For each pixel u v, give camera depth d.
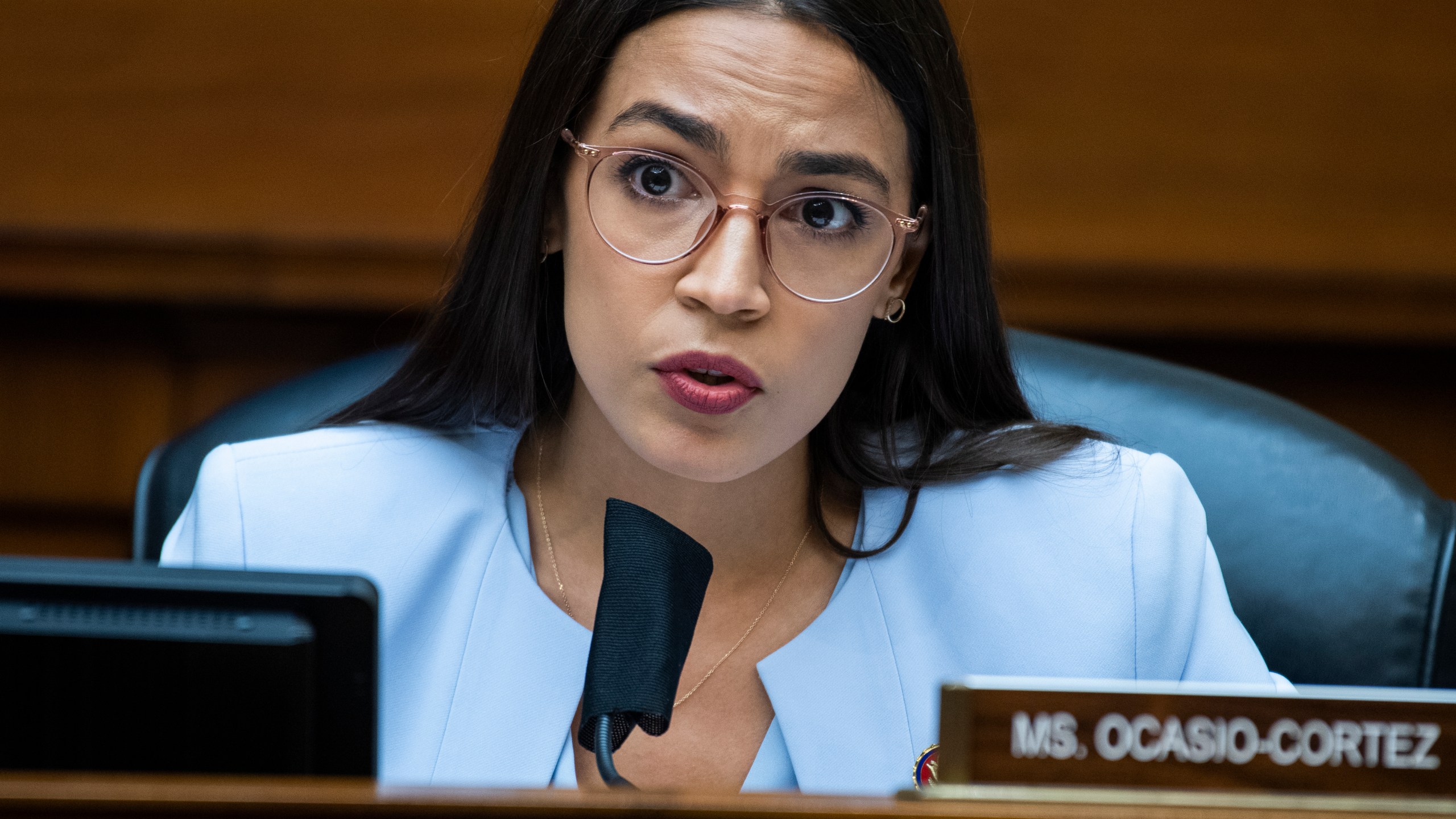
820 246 4.38
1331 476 6.27
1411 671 5.97
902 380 5.33
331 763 2.97
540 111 4.67
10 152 10.42
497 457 5.22
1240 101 10.54
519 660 4.77
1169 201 10.60
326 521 4.96
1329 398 10.88
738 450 4.41
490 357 5.08
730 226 4.25
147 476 6.48
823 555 5.20
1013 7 10.47
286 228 10.48
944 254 5.00
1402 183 10.59
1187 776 2.90
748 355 4.27
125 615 2.92
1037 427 5.53
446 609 4.92
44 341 10.70
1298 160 10.57
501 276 4.95
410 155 10.48
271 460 5.08
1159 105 10.55
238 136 10.45
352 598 2.96
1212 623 5.28
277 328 10.72
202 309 10.63
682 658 3.52
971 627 5.09
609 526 3.58
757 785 4.72
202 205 10.48
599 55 4.48
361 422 5.32
